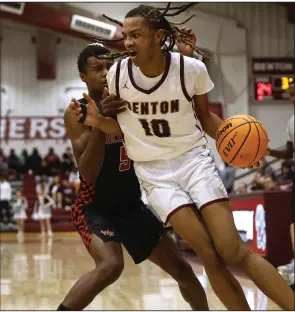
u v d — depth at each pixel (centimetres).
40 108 2111
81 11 1659
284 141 1844
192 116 260
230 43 1808
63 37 2092
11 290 552
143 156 264
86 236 284
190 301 314
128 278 635
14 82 2116
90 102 266
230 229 244
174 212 252
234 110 1812
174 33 260
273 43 1862
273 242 622
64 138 2091
